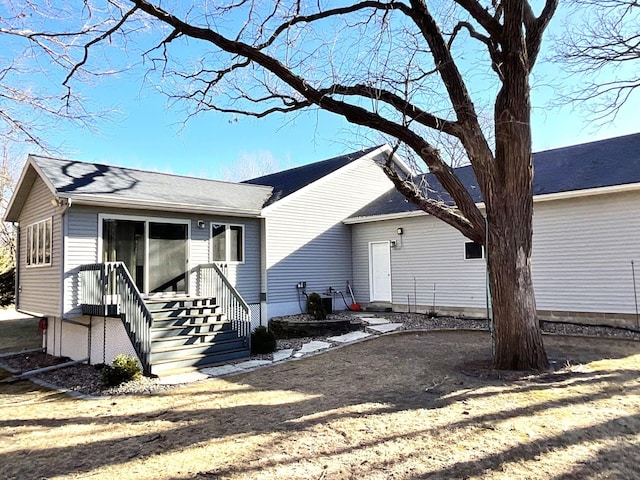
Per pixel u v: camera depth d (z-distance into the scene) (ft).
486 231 21.33
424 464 11.03
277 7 24.61
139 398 19.51
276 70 21.83
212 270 34.55
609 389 16.74
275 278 41.70
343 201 49.11
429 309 42.55
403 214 43.47
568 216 33.50
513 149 20.56
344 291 48.49
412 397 16.75
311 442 12.73
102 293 27.66
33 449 13.48
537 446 11.80
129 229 32.68
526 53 20.57
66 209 29.48
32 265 34.88
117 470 11.53
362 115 21.88
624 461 10.87
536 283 35.04
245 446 12.71
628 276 30.55
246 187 46.42
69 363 29.50
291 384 20.29
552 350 24.82
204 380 22.38
